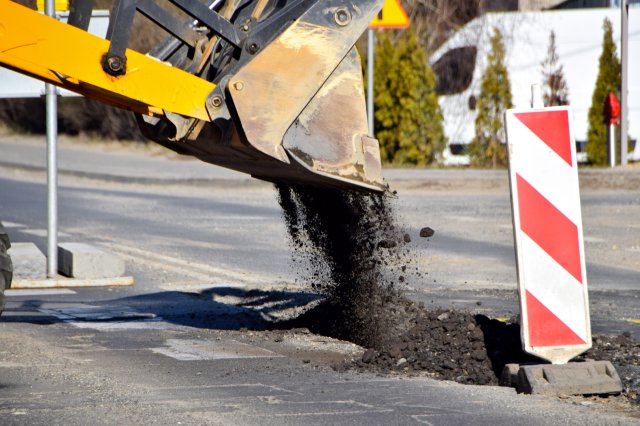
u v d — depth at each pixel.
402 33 90.81
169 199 58.69
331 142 17.92
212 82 19.16
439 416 14.70
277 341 20.88
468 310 24.83
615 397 16.08
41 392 16.22
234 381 17.09
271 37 18.12
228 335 21.64
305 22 17.77
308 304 25.61
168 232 43.19
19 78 29.08
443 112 86.12
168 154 85.94
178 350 19.91
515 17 84.75
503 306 25.62
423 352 18.62
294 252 37.28
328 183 19.00
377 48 82.81
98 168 74.19
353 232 21.64
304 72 17.72
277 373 17.73
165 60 21.27
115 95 18.47
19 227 44.72
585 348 16.73
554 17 83.94
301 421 14.42
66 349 19.98
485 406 15.28
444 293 28.00
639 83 82.88
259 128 17.59
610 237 41.41
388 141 82.44
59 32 17.41
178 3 17.97
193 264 34.19
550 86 83.31
